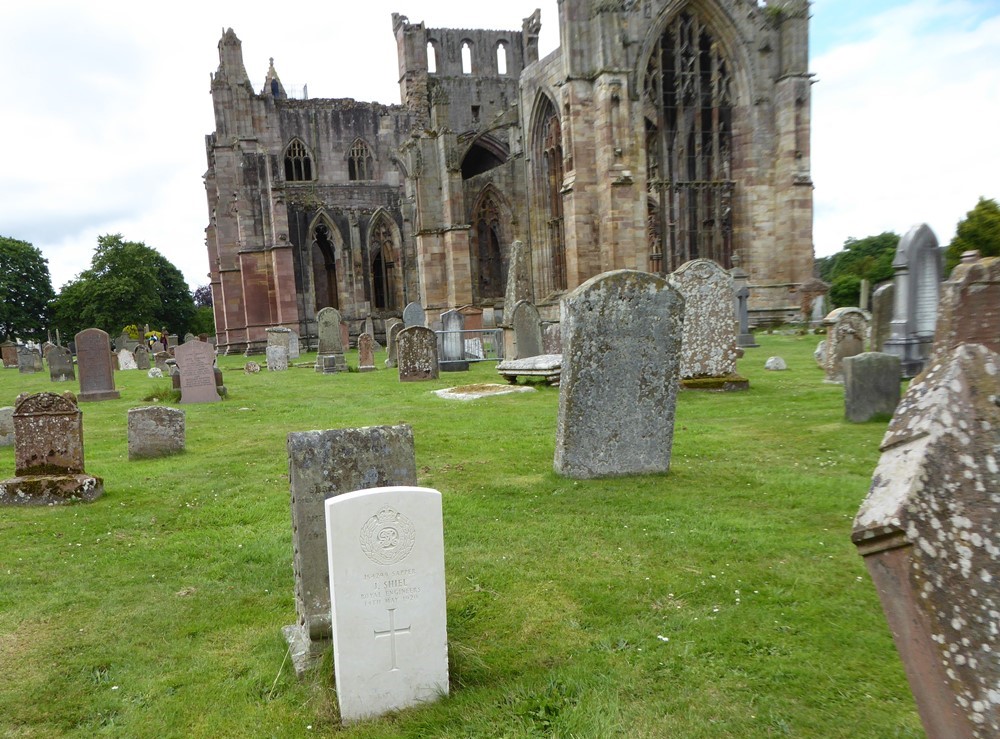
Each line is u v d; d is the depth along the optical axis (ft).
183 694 14.73
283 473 33.47
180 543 24.03
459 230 154.81
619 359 28.91
